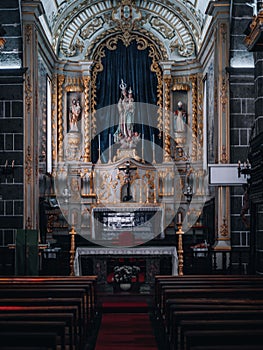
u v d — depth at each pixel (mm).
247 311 6703
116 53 24031
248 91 18203
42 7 18500
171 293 8930
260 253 14078
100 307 13344
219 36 18281
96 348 9562
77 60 23969
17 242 15188
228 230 17938
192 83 23844
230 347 4816
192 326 5914
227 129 18141
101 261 16047
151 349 9461
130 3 23703
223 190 17969
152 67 24031
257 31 11875
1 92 18094
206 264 17781
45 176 21625
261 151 12531
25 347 5066
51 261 17953
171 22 23812
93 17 23844
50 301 7988
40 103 20703
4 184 17969
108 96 24031
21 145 18016
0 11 17875
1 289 9445
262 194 12547
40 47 20250
